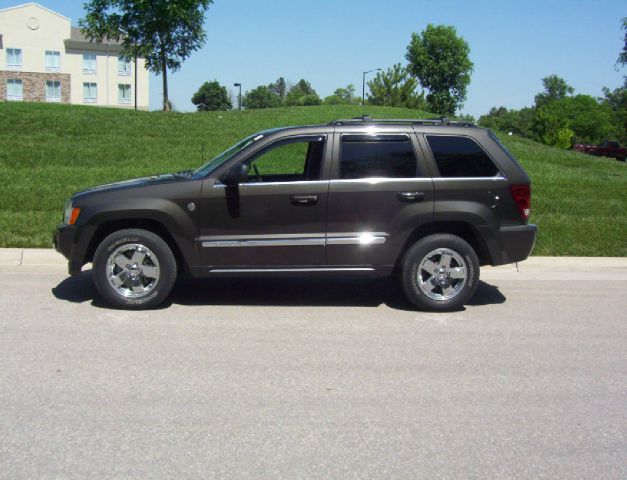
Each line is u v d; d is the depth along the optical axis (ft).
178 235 22.25
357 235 22.59
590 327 21.91
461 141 23.20
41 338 19.44
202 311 22.86
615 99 425.69
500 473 12.32
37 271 27.91
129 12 120.16
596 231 37.37
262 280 27.71
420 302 23.08
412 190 22.61
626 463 12.78
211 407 14.90
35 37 219.82
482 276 29.45
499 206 22.95
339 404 15.23
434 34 250.98
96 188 23.26
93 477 11.83
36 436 13.32
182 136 68.85
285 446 13.14
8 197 40.50
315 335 20.42
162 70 123.85
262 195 22.29
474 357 18.69
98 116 76.59
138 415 14.39
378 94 190.29
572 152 90.27
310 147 23.13
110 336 19.80
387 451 13.03
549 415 14.89
